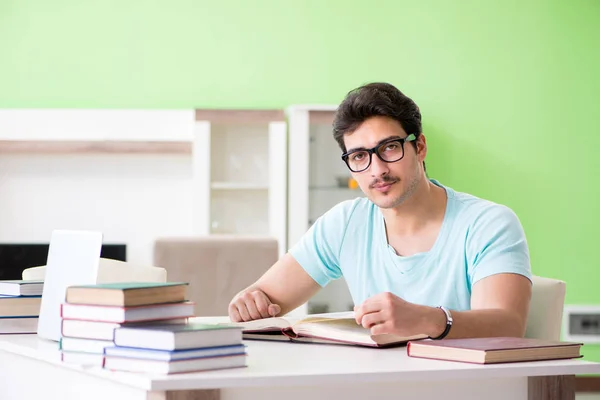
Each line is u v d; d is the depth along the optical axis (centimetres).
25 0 588
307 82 602
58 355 164
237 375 137
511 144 613
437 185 224
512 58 613
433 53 609
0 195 586
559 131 616
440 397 154
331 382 140
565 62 617
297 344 182
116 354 146
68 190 589
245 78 599
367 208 231
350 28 605
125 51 592
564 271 615
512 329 183
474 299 199
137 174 592
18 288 212
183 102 595
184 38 596
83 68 590
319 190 564
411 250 219
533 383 157
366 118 204
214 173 568
